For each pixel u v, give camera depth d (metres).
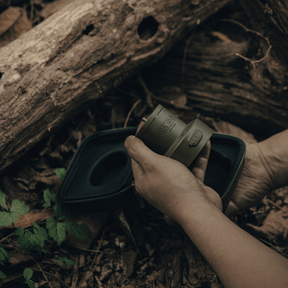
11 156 1.18
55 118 1.28
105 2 1.24
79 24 1.21
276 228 1.37
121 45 1.31
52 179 1.32
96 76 1.31
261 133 1.79
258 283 0.56
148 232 1.32
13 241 1.14
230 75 1.64
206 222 0.67
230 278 0.59
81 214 1.27
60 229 1.11
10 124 1.08
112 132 1.27
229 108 1.69
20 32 1.55
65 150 1.40
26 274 0.99
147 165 0.82
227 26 1.79
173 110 1.72
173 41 1.55
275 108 1.63
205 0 1.49
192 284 1.17
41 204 1.27
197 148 0.88
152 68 1.73
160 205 0.81
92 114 1.55
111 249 1.26
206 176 1.14
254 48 1.49
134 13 1.29
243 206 1.27
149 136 0.90
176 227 1.31
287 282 0.55
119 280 1.17
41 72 1.14
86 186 1.18
